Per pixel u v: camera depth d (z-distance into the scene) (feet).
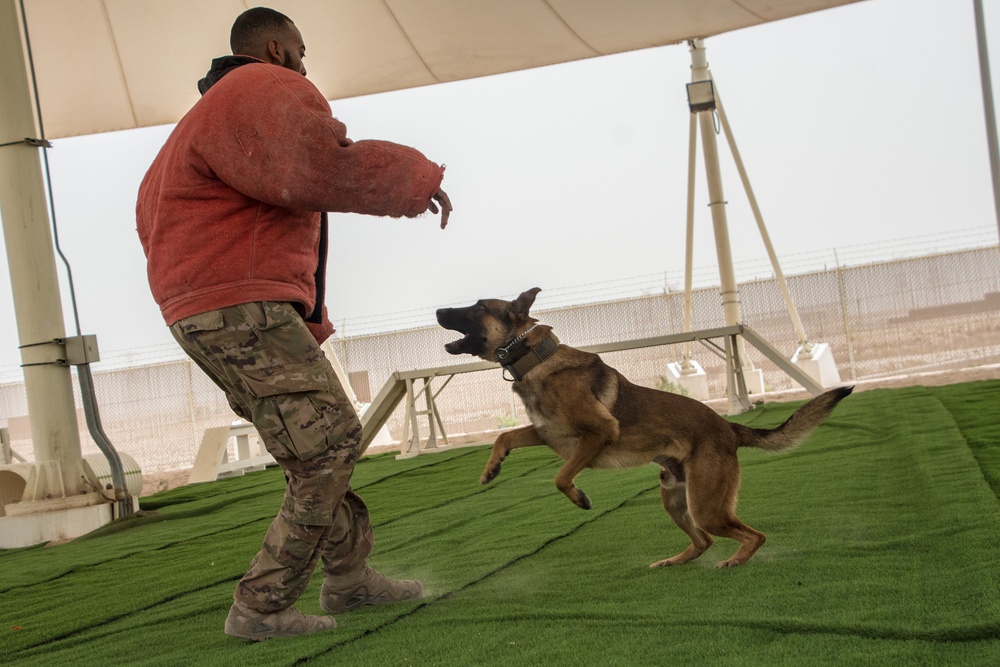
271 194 8.48
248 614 9.53
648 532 13.94
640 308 54.29
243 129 8.46
